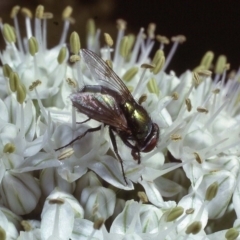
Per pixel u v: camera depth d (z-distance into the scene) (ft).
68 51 0.38
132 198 0.32
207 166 0.33
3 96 0.33
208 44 0.49
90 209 0.31
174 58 0.49
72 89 0.33
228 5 0.48
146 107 0.33
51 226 0.30
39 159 0.31
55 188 0.31
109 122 0.29
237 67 0.48
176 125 0.33
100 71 0.31
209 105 0.35
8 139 0.31
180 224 0.31
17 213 0.31
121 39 0.36
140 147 0.30
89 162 0.31
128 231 0.30
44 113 0.32
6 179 0.31
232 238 0.30
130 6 0.49
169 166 0.32
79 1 0.48
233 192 0.32
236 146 0.34
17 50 0.38
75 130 0.31
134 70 0.35
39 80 0.33
